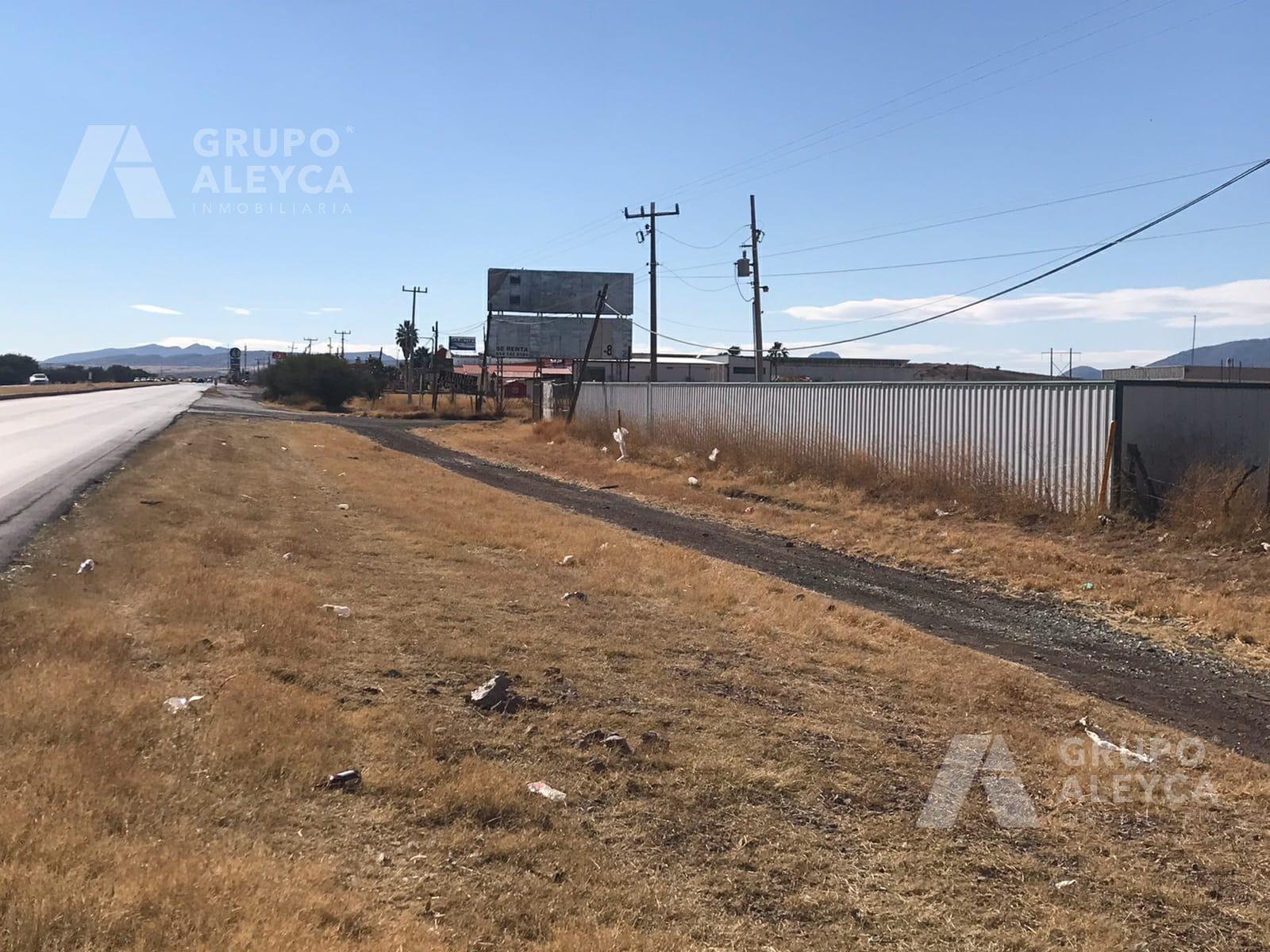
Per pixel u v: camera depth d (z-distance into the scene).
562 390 50.28
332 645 7.54
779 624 10.13
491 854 4.45
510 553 13.49
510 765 5.54
